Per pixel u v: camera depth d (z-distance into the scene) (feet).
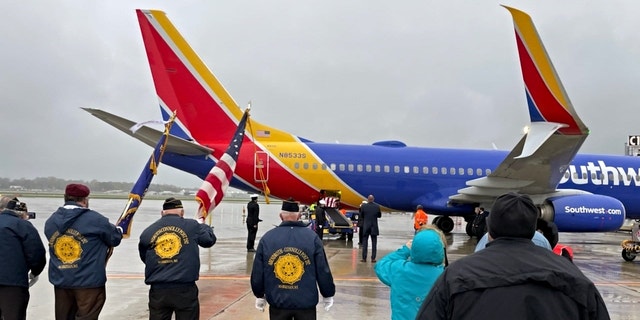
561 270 8.02
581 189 67.92
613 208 57.31
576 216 56.80
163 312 17.87
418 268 15.20
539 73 47.55
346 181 64.28
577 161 68.80
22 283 19.19
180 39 60.39
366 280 35.32
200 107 60.75
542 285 7.84
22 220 19.26
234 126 61.52
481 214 53.47
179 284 17.54
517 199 8.80
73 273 17.79
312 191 63.82
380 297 29.66
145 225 83.66
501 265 8.16
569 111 47.60
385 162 65.51
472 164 67.46
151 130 54.08
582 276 8.14
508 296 7.75
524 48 47.09
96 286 18.06
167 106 60.23
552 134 49.73
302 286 16.19
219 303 27.35
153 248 17.54
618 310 27.55
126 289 30.83
